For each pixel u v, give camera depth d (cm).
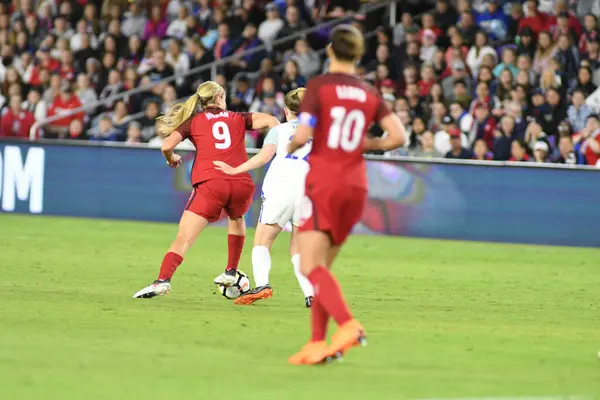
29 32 8381
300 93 3362
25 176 6494
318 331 2383
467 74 6906
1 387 2070
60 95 7675
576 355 2622
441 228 5978
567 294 3950
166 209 6328
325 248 2345
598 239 5822
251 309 3250
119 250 4906
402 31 7356
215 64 7625
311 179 2317
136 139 7056
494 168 5916
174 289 3684
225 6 7994
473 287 4062
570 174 5838
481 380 2275
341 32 2355
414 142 6494
